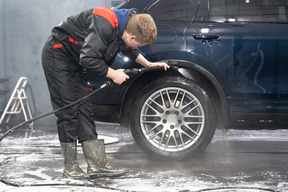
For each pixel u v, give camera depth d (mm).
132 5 4023
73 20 3072
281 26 3871
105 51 3027
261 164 3783
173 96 3949
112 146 5027
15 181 3154
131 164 3805
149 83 3887
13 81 8672
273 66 3807
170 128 3838
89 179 3229
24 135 6309
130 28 2963
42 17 8594
